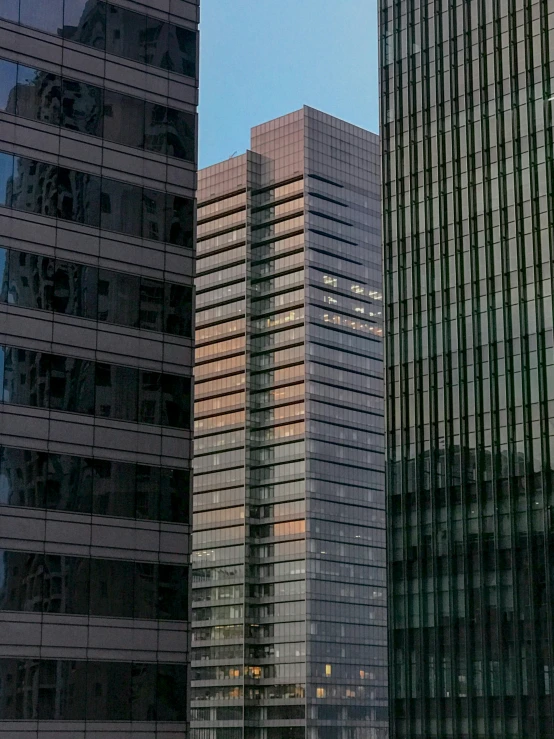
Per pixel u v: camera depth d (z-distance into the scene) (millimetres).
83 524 61719
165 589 63750
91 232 65625
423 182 136250
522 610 116438
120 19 69500
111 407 64188
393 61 142625
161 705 62031
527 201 124938
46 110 65375
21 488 60125
